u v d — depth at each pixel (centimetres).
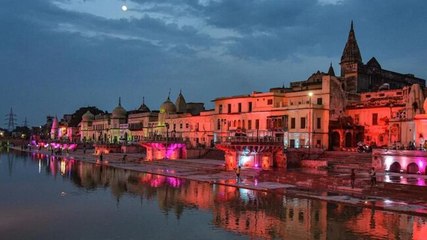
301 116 7944
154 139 9406
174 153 9000
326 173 5397
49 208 3981
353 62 9644
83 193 4906
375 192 4209
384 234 2872
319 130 7888
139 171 7400
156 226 3241
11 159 11469
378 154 5612
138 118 14238
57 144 17075
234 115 9444
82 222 3394
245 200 4206
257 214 3559
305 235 2902
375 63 9556
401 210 3462
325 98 8062
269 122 8550
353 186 4469
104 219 3500
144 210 3850
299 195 4316
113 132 15788
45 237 2956
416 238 2772
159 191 4947
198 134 10688
